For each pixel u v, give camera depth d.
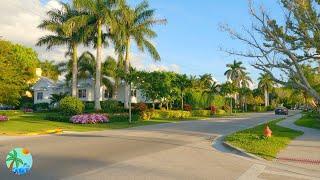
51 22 46.41
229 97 83.75
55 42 46.66
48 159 13.19
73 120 34.25
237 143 18.50
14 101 36.66
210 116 58.16
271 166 13.23
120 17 43.56
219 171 11.85
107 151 15.62
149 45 46.50
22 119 36.47
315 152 16.28
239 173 11.69
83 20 42.41
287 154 15.71
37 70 77.62
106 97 59.25
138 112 43.81
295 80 13.09
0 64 34.88
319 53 15.27
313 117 43.72
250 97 100.00
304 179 11.24
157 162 13.09
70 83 59.19
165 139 21.22
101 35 44.62
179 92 53.28
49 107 57.97
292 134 23.91
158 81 45.62
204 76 76.69
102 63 57.47
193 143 19.69
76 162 12.66
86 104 54.47
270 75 13.40
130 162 12.91
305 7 13.78
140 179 10.19
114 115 38.06
